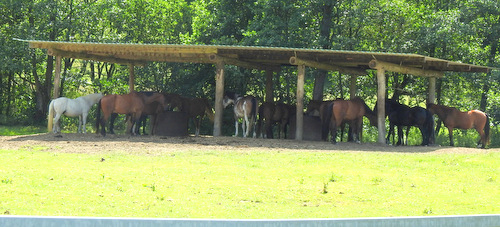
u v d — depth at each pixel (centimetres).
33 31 3428
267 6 3034
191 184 1307
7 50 3400
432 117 2353
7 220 554
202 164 1584
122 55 2662
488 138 2427
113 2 3725
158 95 2481
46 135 2242
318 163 1653
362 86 3472
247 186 1309
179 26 3962
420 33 3161
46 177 1325
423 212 1127
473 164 1689
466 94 3516
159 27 3803
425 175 1520
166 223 558
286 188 1304
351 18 3116
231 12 3322
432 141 2356
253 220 565
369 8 3203
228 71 3091
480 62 3238
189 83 3347
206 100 2745
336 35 3250
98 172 1411
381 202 1209
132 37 3791
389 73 3353
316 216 1059
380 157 1800
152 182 1313
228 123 3281
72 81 3541
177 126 2548
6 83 3969
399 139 2453
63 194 1166
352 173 1512
